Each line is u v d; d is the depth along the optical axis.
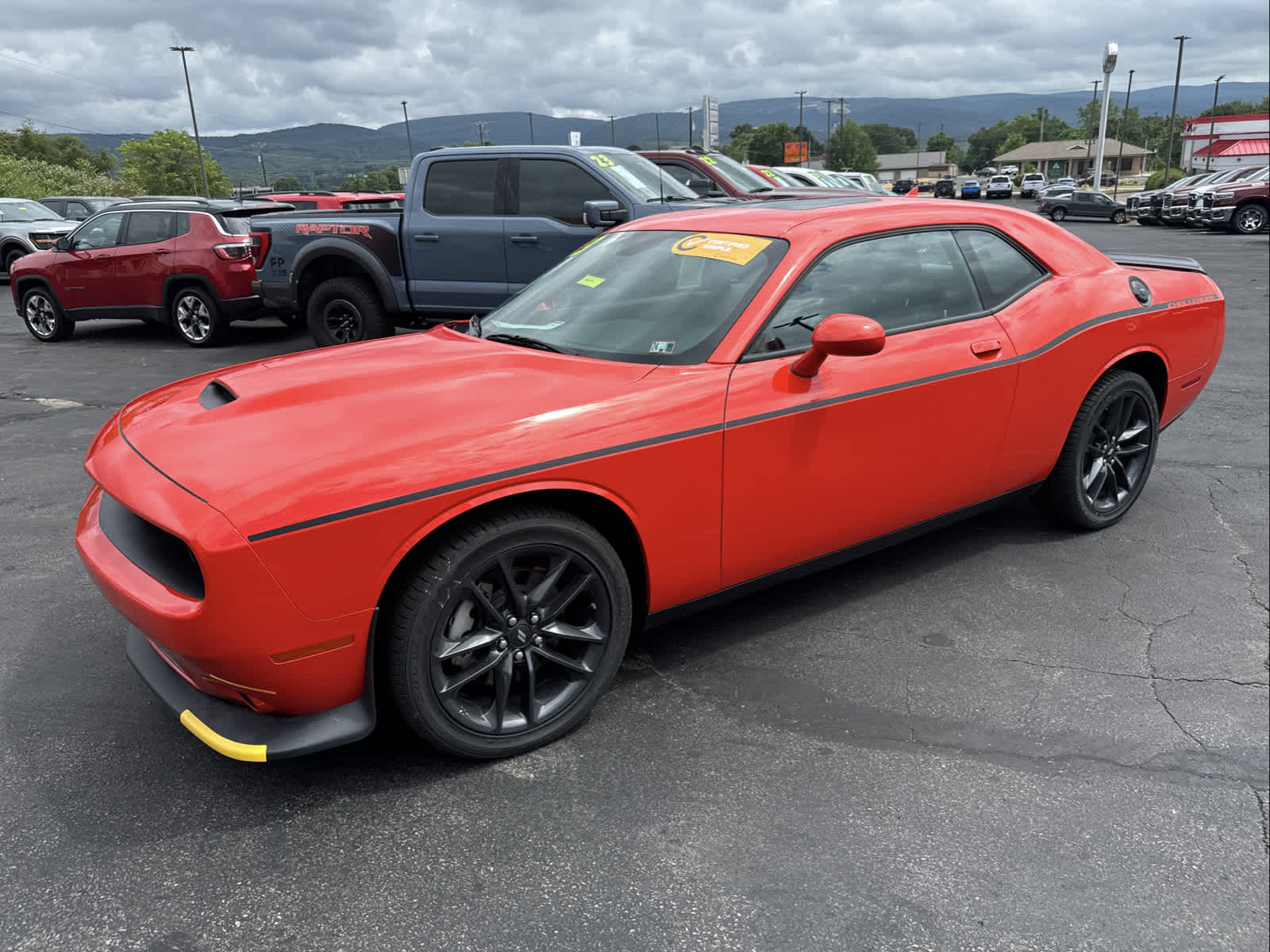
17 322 12.66
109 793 2.47
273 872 2.20
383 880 2.17
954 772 2.59
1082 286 3.88
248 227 9.99
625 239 3.64
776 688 3.01
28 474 5.30
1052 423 3.80
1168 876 2.21
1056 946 2.00
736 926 2.04
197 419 2.54
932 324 3.37
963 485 3.55
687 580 2.88
